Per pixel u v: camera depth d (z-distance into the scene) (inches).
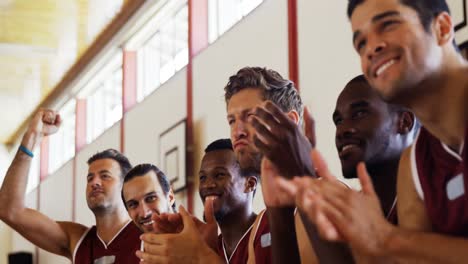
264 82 80.0
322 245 52.9
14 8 287.6
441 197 53.5
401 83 50.5
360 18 52.4
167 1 269.9
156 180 119.3
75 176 350.0
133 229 142.9
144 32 293.9
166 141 252.2
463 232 51.8
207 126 227.8
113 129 308.5
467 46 124.0
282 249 60.7
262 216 88.1
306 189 45.7
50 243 143.9
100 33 311.6
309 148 56.4
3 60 339.0
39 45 325.4
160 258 71.6
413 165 55.9
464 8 125.4
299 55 180.2
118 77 321.4
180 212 76.0
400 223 57.0
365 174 47.1
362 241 45.1
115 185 142.4
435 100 51.7
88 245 144.0
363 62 52.5
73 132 373.4
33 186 422.9
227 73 218.7
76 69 345.1
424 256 45.1
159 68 282.5
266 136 56.1
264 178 61.4
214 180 99.5
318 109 169.3
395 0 51.3
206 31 244.4
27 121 418.3
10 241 445.7
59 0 279.6
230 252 100.3
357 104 72.3
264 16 200.5
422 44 50.4
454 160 53.3
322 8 172.9
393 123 71.4
